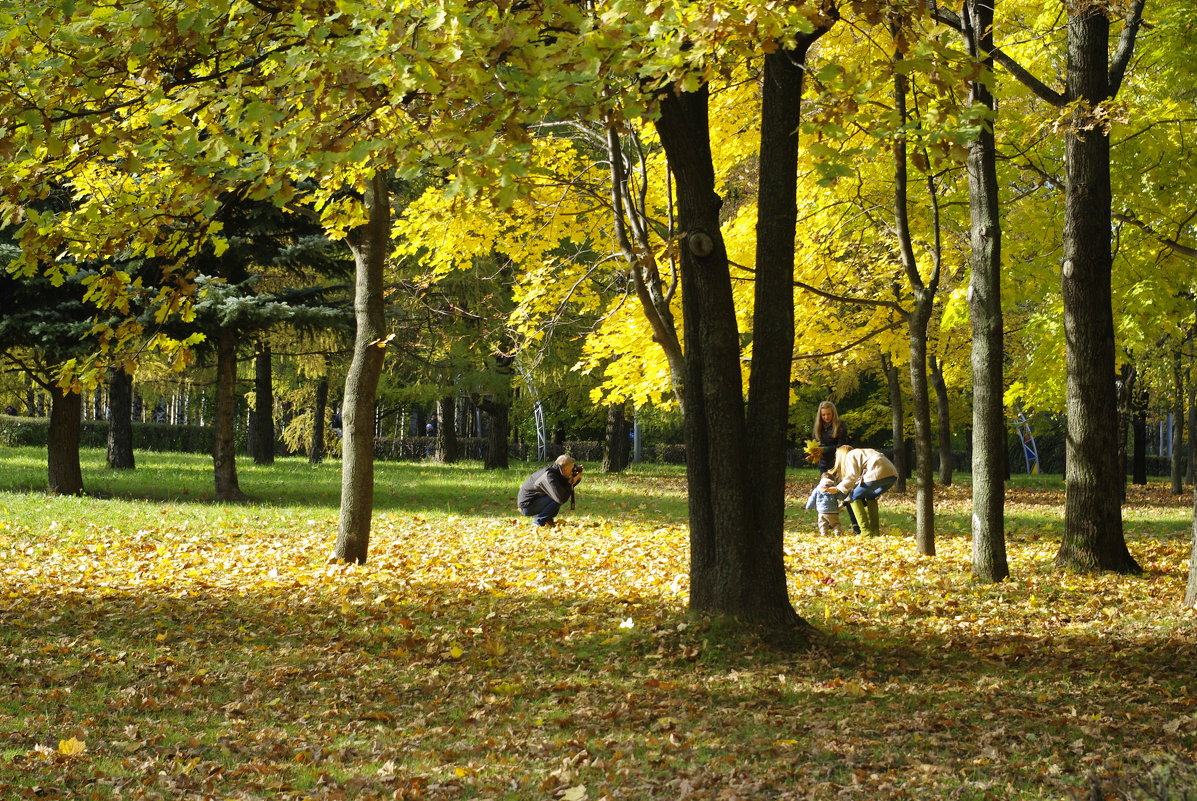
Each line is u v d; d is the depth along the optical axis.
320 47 5.20
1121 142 12.19
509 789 4.56
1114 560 10.62
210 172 5.46
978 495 10.22
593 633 7.67
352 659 7.11
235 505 18.48
